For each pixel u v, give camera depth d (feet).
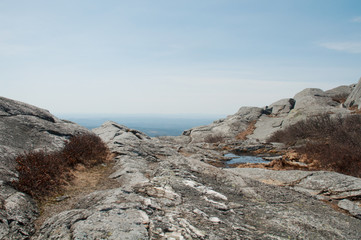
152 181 21.22
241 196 21.54
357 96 97.66
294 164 50.26
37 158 27.78
